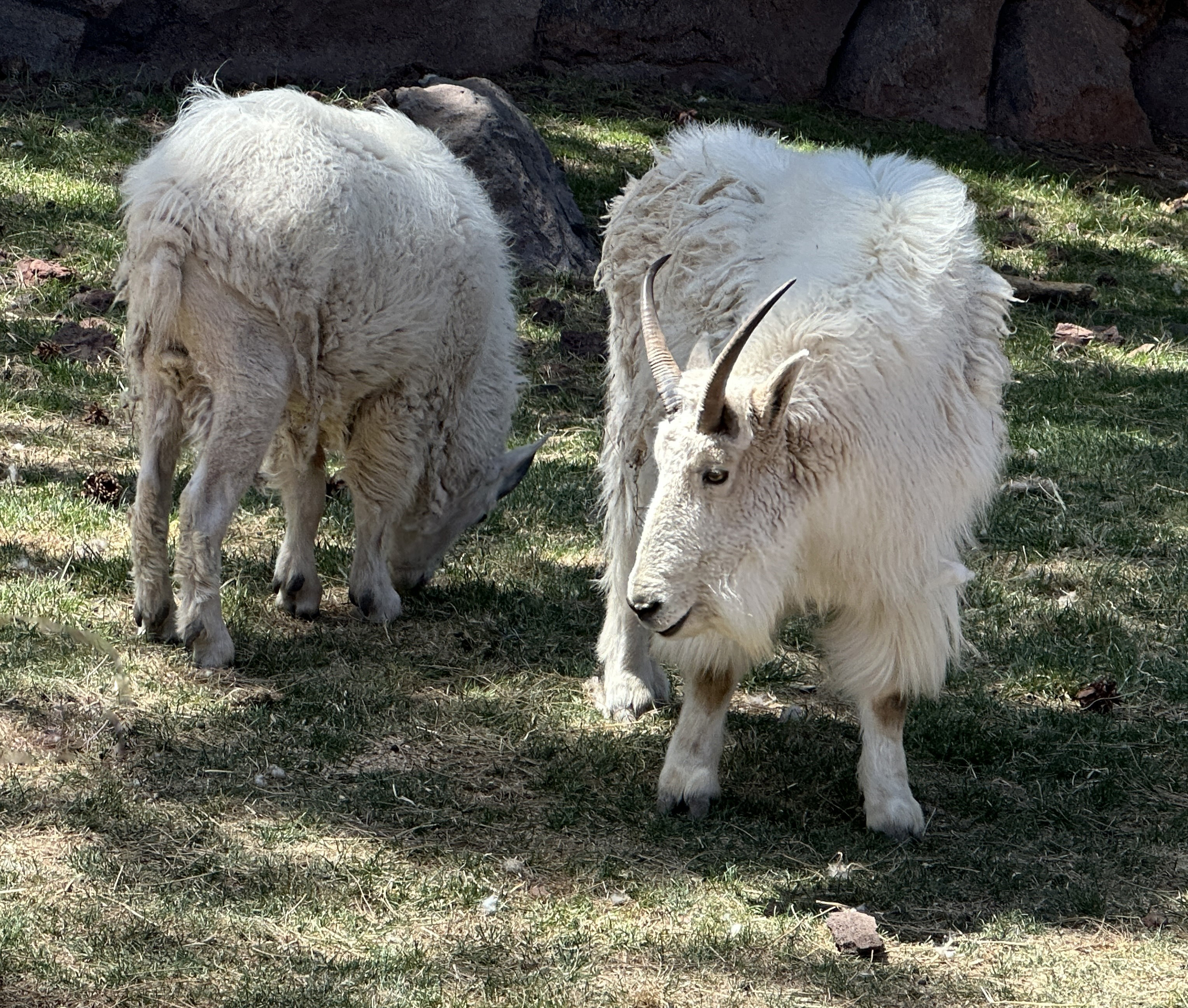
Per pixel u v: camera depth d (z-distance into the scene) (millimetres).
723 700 5238
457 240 6434
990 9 17625
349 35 14930
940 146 16422
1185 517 8445
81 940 4141
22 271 10195
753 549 4531
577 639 6672
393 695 5898
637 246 5855
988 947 4492
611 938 4414
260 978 4059
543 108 15203
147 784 5031
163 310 5660
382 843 4848
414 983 4094
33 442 8016
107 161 12203
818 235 4910
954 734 5949
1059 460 9188
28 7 13547
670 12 16656
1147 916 4719
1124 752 5891
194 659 5930
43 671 5633
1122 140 18125
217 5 14195
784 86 17250
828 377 4578
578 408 9672
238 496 5879
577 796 5281
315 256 5781
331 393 6137
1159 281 13953
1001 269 13609
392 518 6609
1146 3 18734
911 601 4887
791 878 4828
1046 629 7012
